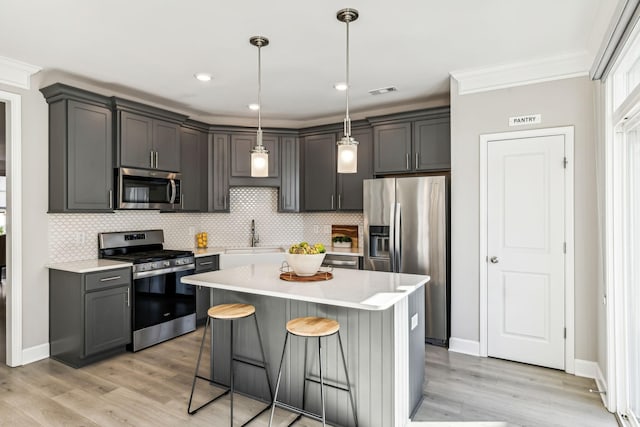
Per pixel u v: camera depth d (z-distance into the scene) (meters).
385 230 3.98
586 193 2.98
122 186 3.65
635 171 2.28
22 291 3.23
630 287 2.38
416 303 2.59
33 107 3.29
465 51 2.98
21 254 3.22
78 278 3.16
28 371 3.10
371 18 2.46
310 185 4.95
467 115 3.45
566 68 3.04
